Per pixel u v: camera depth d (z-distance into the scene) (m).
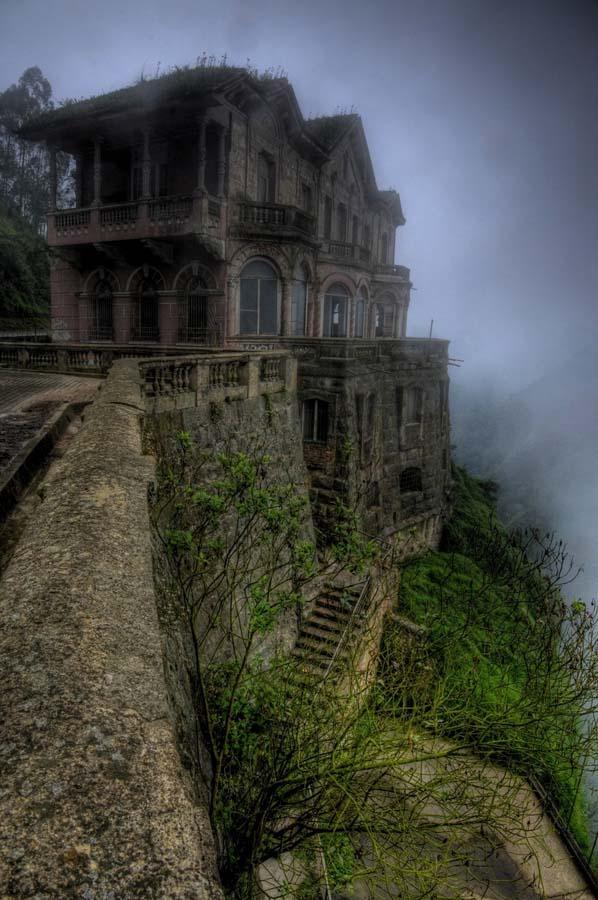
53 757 1.48
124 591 2.51
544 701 5.49
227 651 9.81
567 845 11.10
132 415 6.80
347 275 28.69
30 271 49.50
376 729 4.91
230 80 19.69
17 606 2.28
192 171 22.39
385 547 20.06
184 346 17.48
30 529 3.25
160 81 21.25
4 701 1.67
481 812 4.95
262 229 22.23
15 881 1.15
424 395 26.20
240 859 4.40
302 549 6.27
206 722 4.57
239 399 13.47
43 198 67.00
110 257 23.41
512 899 9.57
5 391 13.47
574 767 5.35
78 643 2.02
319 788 4.62
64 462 4.65
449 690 5.62
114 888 1.17
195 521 9.81
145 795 1.42
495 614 7.82
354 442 20.62
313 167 27.70
